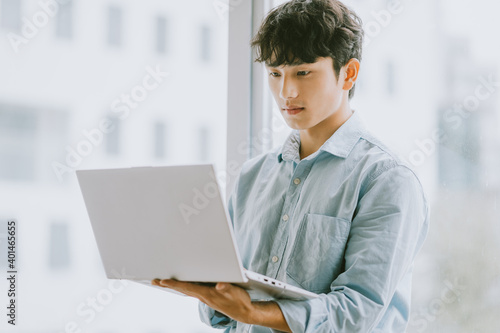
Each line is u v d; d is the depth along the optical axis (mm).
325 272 1166
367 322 1069
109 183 1041
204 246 964
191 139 1820
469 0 1416
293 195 1277
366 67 1578
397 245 1118
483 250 1372
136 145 1789
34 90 1733
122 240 1071
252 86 1771
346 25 1234
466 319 1389
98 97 1771
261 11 1753
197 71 1831
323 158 1265
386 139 1533
